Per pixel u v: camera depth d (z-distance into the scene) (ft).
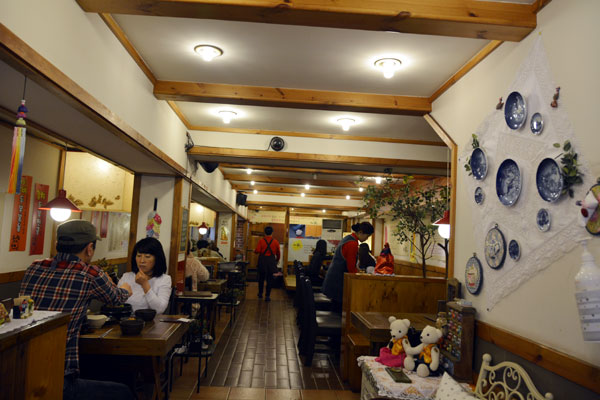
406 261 31.32
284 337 20.12
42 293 7.83
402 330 9.70
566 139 6.49
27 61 5.89
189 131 17.63
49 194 13.10
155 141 12.85
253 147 17.78
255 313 26.11
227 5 7.36
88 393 7.80
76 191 13.93
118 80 9.58
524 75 7.68
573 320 6.17
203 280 20.45
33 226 12.36
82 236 8.40
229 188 33.42
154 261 11.16
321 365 16.05
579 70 6.32
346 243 18.35
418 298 14.69
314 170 23.77
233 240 40.19
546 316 6.75
